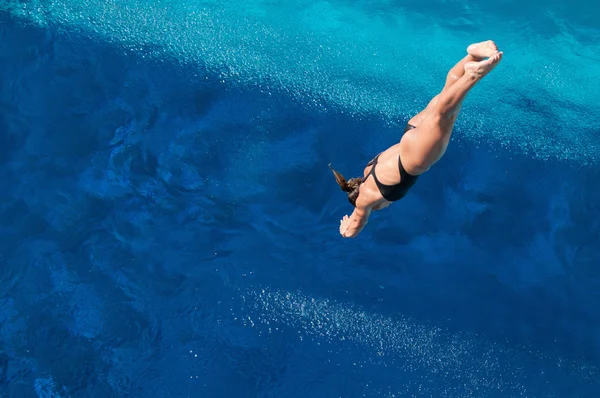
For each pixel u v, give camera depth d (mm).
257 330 9391
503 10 12539
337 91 11586
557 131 11438
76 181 10375
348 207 10383
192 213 10227
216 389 8945
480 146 11234
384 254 10055
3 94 11141
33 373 8914
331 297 9641
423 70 11914
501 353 9359
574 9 12531
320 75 11773
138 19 12234
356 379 9102
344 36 12266
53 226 9961
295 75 11742
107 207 10188
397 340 9406
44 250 9758
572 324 9648
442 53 12117
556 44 12281
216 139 10875
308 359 9219
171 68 11680
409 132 4914
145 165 10578
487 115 11570
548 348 9453
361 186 5367
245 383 8992
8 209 10055
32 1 12266
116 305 9445
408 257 10055
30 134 10773
